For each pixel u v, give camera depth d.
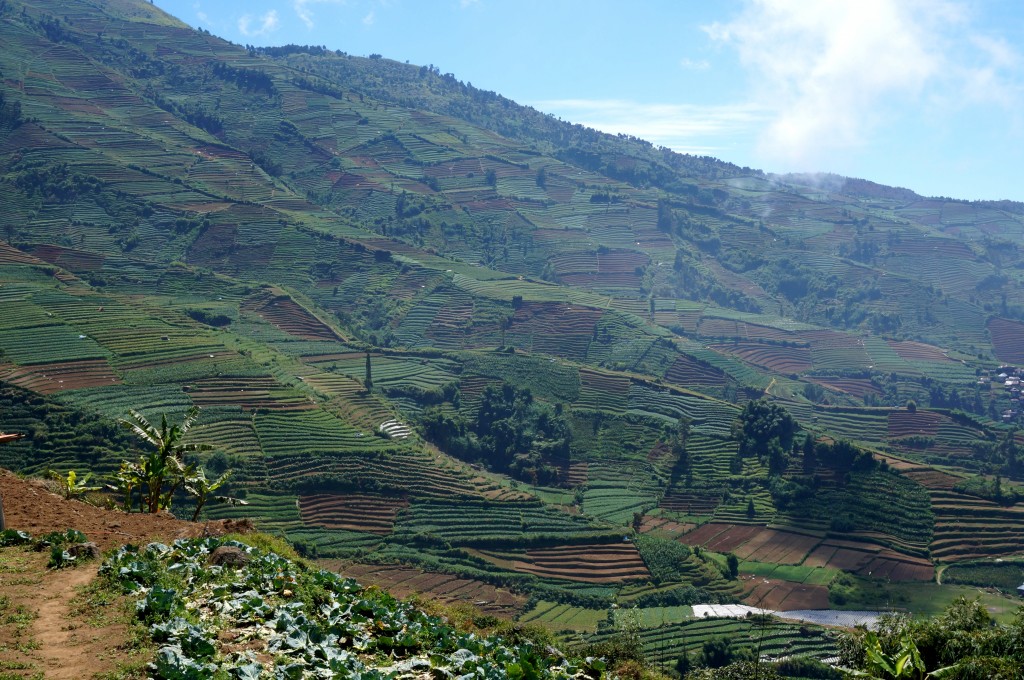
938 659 28.03
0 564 20.47
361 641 18.62
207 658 15.91
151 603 17.77
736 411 154.62
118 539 24.52
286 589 21.20
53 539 22.48
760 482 131.50
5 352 123.62
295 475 105.00
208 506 91.50
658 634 83.06
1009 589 104.81
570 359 190.62
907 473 131.38
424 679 17.09
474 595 90.06
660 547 104.06
